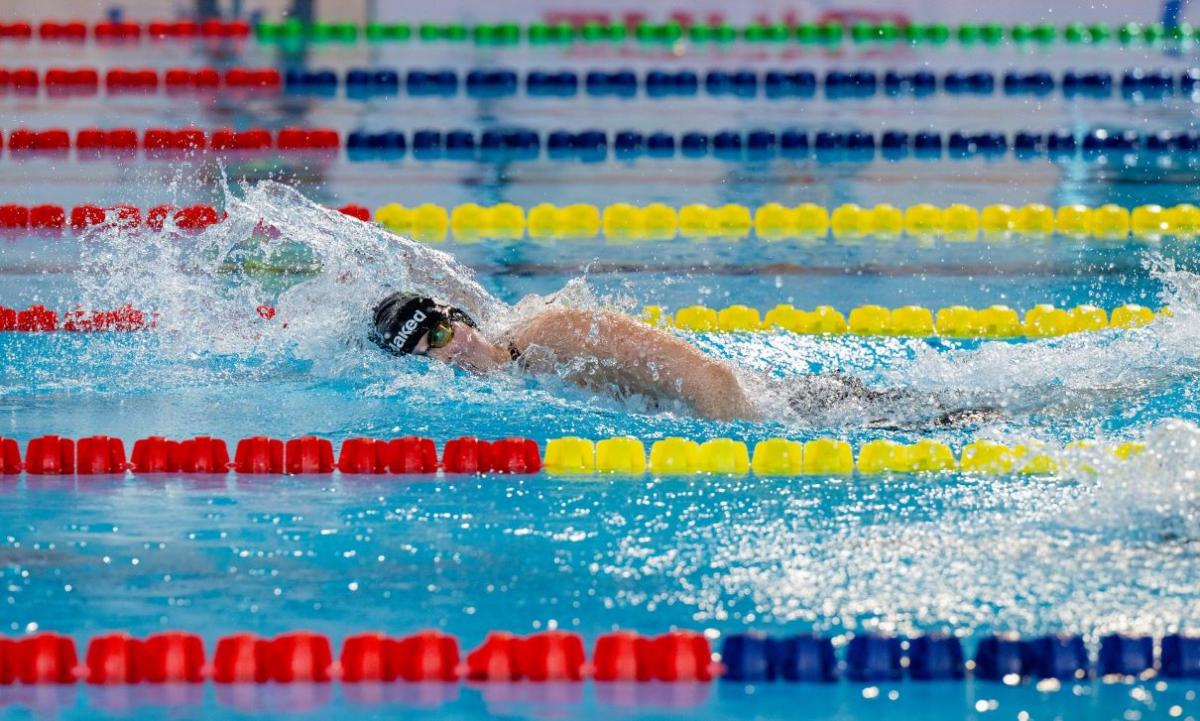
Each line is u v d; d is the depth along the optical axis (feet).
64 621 34.55
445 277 59.93
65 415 53.06
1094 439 49.16
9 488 46.06
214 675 31.96
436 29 139.85
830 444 48.39
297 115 107.86
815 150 102.99
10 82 115.85
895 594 35.88
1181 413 51.49
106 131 99.09
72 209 82.23
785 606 35.12
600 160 99.55
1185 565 37.45
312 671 31.91
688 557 38.91
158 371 59.16
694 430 51.67
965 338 66.03
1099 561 37.91
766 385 54.65
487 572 37.88
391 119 107.55
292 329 61.52
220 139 100.58
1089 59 128.88
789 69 124.57
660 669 31.89
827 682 31.60
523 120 108.17
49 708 30.53
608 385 54.54
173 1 147.95
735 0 152.46
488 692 31.27
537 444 49.16
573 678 31.91
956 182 93.71
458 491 45.70
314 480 47.16
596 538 40.63
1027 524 41.06
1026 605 34.86
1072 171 96.68
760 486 45.85
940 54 131.64
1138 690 30.96
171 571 38.09
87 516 42.91
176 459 48.47
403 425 51.93
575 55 131.44
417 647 32.12
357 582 37.17
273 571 38.04
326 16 143.43
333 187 90.07
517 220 85.05
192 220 81.61
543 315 56.70
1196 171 96.43
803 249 80.28
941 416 52.39
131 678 31.91
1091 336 60.54
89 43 131.75
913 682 31.60
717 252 79.36
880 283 73.41
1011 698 30.63
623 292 71.20
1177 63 126.82
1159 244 81.15
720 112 111.24
